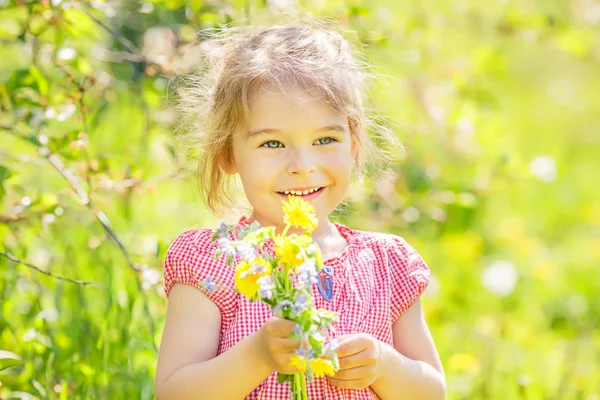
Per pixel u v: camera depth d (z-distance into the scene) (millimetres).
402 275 3090
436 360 3062
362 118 3150
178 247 2967
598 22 6805
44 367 3812
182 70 4270
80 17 4230
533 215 8852
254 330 2859
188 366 2797
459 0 6555
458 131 5805
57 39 4203
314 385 2799
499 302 6438
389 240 3143
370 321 2938
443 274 6434
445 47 6770
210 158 3186
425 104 5844
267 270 2383
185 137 3773
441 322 5875
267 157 2881
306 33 3137
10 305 4016
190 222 4668
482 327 5816
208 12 4484
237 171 3113
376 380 2832
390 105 5582
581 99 11289
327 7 4699
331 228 3094
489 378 4965
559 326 6129
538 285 6840
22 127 4219
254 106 2893
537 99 11125
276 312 2418
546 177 5949
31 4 4121
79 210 4383
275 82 2893
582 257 7684
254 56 2996
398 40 5828
